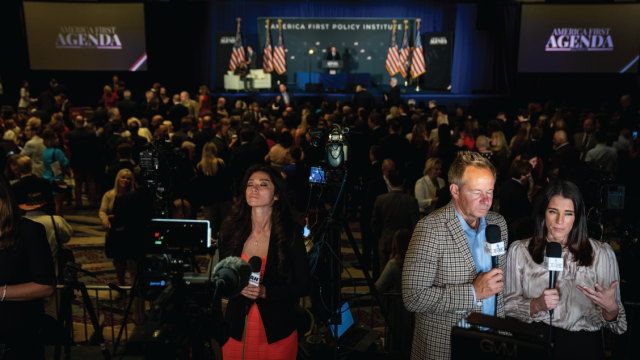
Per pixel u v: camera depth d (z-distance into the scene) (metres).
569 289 2.39
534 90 18.06
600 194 3.60
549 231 2.40
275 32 18.38
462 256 2.31
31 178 4.80
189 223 2.39
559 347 2.38
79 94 18.00
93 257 6.68
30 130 8.33
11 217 2.47
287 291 2.54
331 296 3.19
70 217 8.56
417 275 2.31
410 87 18.25
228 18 18.36
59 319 2.91
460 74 18.33
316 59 18.55
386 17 18.36
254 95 17.08
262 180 2.63
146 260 2.31
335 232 3.14
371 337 3.49
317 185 3.33
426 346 2.41
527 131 8.38
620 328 2.34
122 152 6.43
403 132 9.95
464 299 2.20
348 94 17.31
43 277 2.55
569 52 16.89
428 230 2.36
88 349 3.53
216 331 2.32
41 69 17.27
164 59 18.27
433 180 5.64
